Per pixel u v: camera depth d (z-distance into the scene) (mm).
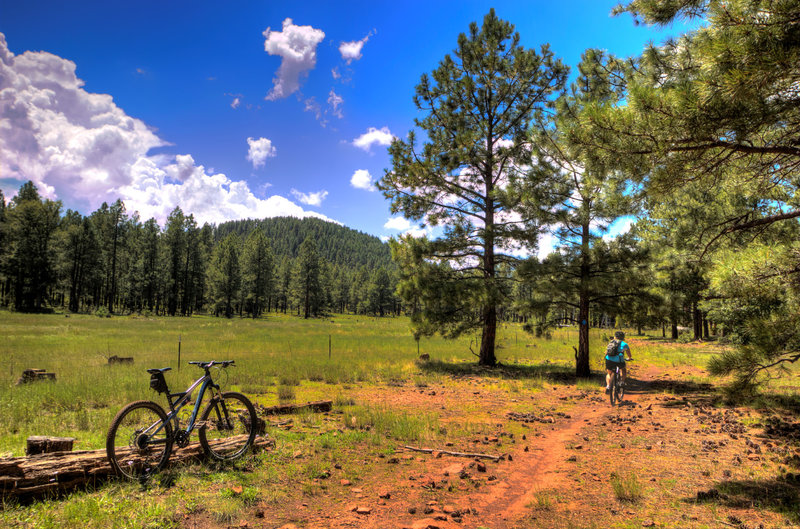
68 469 3666
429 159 15750
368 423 7047
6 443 5395
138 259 75000
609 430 6957
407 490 4301
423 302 16672
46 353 16625
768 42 3525
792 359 4633
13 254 59500
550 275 14305
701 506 3744
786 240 6391
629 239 13211
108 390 8805
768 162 5047
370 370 14117
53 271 62500
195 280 83125
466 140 15469
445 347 24344
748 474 4496
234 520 3475
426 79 16672
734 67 3686
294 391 10164
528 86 16109
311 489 4168
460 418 7859
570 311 15641
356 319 94062
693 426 6965
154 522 3275
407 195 16891
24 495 3441
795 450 5238
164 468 4277
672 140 4312
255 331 35344
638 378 14188
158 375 4375
